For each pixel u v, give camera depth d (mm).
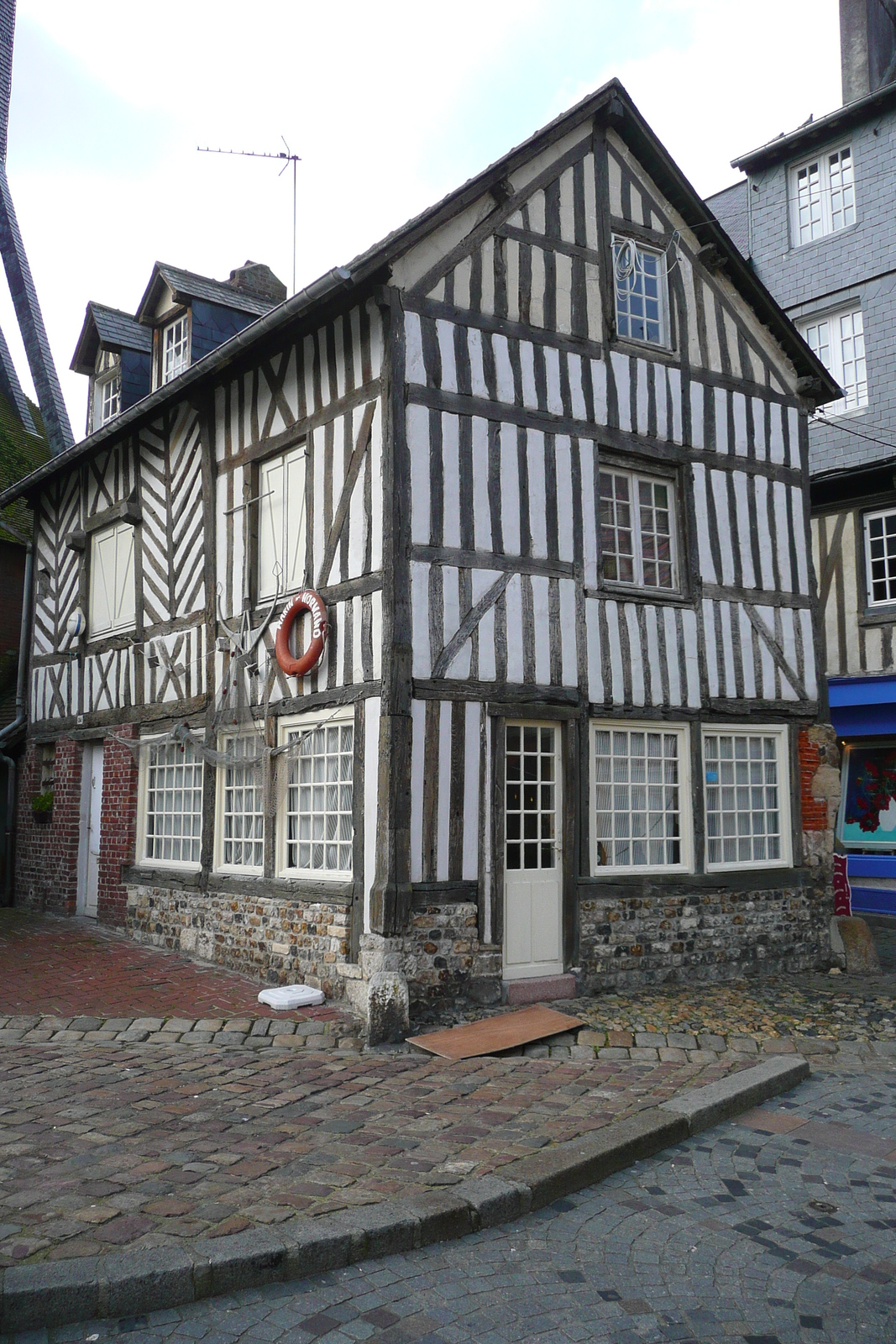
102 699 10891
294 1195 3887
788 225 14539
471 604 7246
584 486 8039
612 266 8484
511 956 7348
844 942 9102
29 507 12789
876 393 13219
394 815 6688
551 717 7598
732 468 9141
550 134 8094
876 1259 3703
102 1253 3342
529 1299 3365
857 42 14438
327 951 7109
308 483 7801
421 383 7168
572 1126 4824
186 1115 4840
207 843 8805
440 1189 3990
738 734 8969
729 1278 3539
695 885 8398
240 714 8492
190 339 10555
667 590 8562
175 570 9680
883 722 12312
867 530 12547
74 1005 6922
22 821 12344
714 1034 6605
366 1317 3209
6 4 23953
